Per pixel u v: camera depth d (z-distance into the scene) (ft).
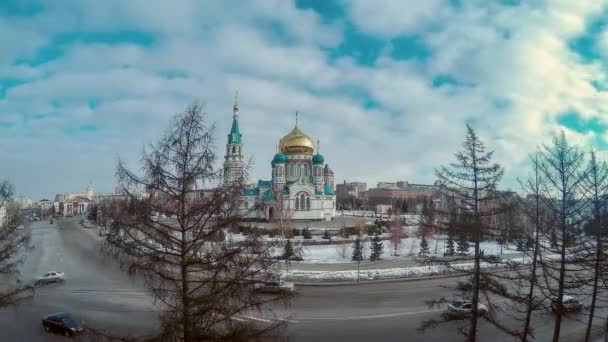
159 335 48.26
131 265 49.78
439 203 114.01
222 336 50.37
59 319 105.70
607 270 74.90
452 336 104.17
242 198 54.08
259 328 54.34
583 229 73.72
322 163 416.26
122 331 105.09
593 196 73.61
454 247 239.30
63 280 164.96
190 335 49.08
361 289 151.64
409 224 293.43
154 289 51.24
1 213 157.89
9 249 96.78
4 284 156.66
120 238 50.29
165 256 51.83
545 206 76.69
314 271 179.22
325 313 121.80
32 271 184.65
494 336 104.58
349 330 107.86
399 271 176.14
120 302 132.67
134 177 50.29
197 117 52.16
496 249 256.73
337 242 263.49
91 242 293.64
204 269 51.93
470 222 73.72
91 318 116.26
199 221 52.49
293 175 413.59
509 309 126.72
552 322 116.47
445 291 147.95
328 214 419.54
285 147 416.46
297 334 104.12
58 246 269.64
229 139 401.49
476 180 74.18
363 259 213.87
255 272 53.26
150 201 50.65
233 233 53.98
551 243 75.92
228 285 51.21
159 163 50.60
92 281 163.22
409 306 129.90
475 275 74.33
